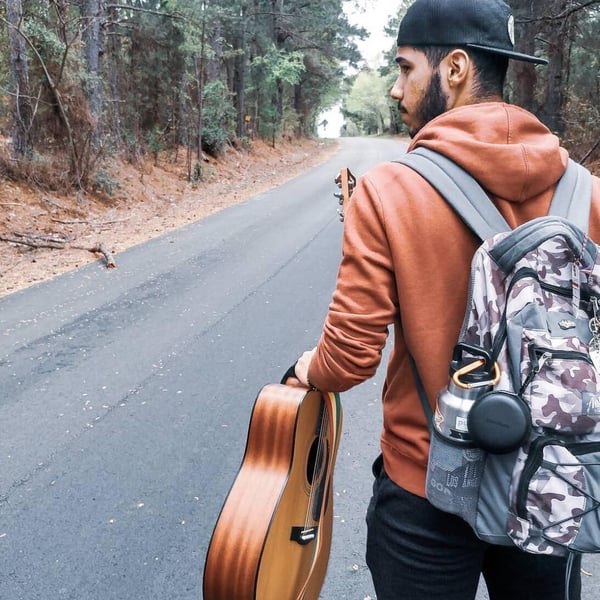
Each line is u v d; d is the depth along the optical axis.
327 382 1.15
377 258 1.07
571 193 1.12
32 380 4.43
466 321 1.05
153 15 17.98
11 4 11.60
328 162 28.81
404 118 1.25
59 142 12.77
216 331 5.40
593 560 2.47
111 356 4.87
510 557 1.24
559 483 0.96
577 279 1.01
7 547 2.63
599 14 15.05
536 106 16.78
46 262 8.38
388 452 1.25
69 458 3.34
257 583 1.29
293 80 29.30
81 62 13.02
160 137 18.64
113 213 12.49
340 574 2.42
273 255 8.52
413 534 1.19
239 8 24.91
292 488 1.41
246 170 22.86
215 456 3.34
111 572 2.47
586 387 0.96
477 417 0.97
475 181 1.08
